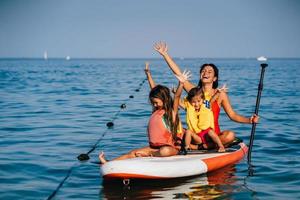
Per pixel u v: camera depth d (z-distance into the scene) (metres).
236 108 17.45
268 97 22.08
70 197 6.29
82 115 15.37
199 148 8.16
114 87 29.73
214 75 8.39
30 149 9.57
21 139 10.75
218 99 8.34
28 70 67.94
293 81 36.34
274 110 16.81
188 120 8.13
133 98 21.64
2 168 7.91
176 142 7.92
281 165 8.17
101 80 38.94
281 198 6.26
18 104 18.88
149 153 7.44
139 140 10.70
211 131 7.96
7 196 6.38
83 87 29.75
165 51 8.45
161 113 7.51
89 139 10.80
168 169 6.88
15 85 31.47
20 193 6.52
